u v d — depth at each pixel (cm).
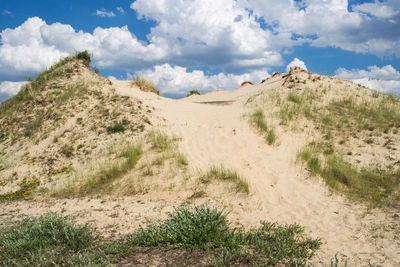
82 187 734
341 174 707
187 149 849
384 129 951
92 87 1285
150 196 656
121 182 731
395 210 546
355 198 609
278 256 359
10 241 419
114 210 588
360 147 867
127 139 942
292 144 877
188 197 632
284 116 1038
